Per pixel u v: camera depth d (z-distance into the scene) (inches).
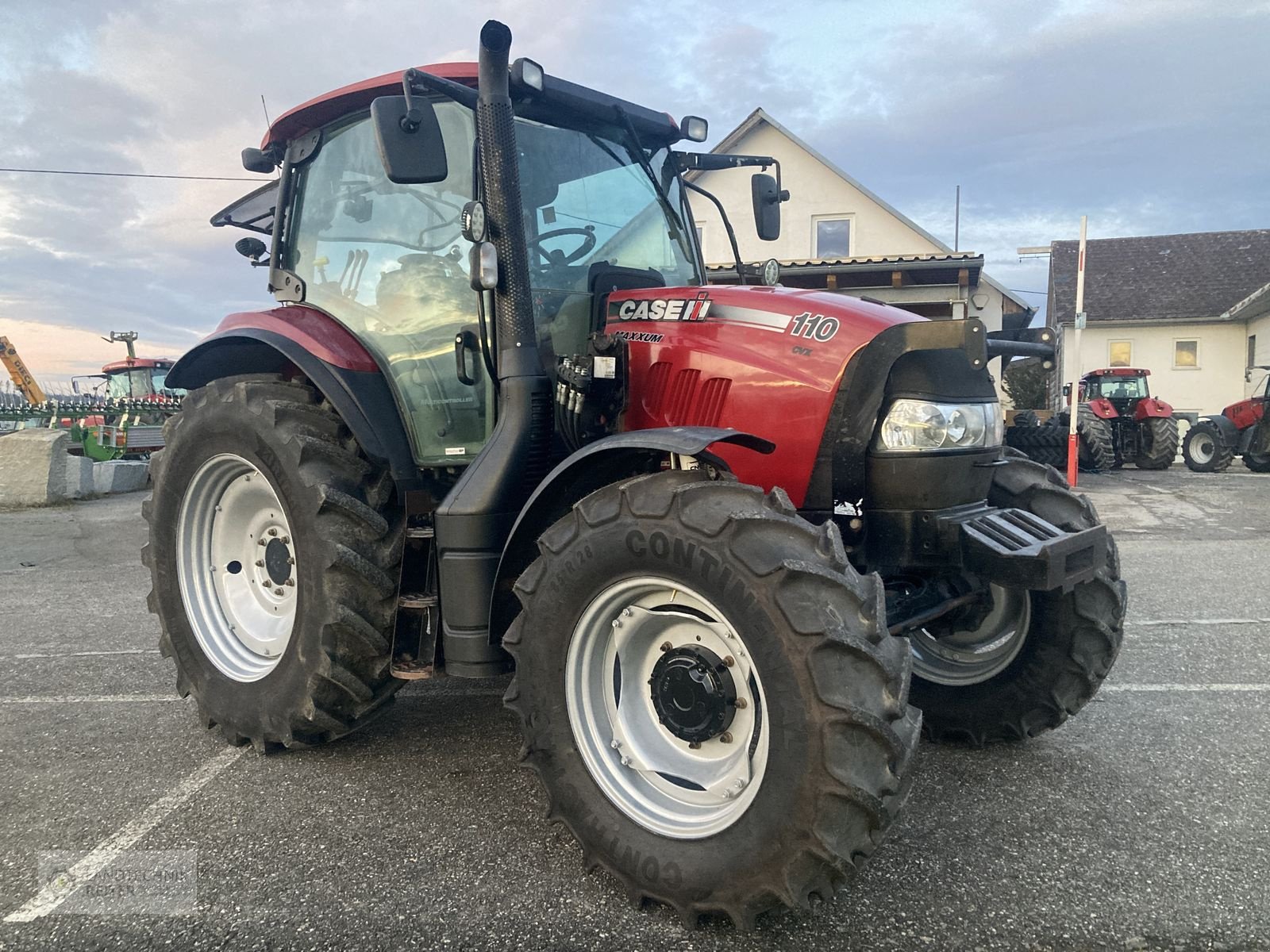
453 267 118.3
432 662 109.0
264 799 109.0
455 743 127.3
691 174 165.9
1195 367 1079.0
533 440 106.7
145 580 267.3
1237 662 160.7
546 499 97.1
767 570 75.5
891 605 103.2
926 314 539.5
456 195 117.7
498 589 101.2
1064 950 76.2
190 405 132.3
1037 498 115.4
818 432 99.0
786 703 73.9
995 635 123.3
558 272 118.0
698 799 85.0
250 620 130.3
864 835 73.2
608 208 126.3
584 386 106.4
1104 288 1147.3
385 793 110.3
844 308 102.9
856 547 102.0
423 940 79.1
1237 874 88.2
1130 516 362.6
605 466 99.6
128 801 108.8
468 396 118.5
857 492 99.1
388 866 92.2
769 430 101.6
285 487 115.1
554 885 88.3
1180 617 194.7
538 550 102.3
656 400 110.2
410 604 111.4
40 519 402.3
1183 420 916.0
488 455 105.6
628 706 91.4
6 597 243.1
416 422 122.3
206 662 128.6
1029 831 98.3
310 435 116.6
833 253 753.0
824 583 75.1
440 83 104.9
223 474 130.0
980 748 123.8
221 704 125.1
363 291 128.3
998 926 80.0
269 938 79.9
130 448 650.2
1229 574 241.6
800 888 74.5
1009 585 92.9
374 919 82.6
